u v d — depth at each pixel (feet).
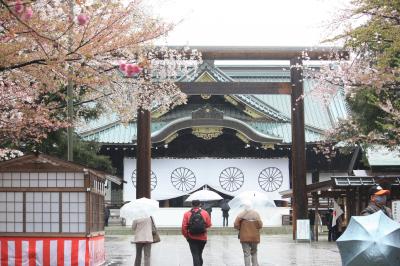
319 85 84.12
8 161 57.11
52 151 98.58
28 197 57.26
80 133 166.40
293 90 108.88
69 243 56.80
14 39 44.68
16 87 56.08
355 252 36.52
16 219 57.16
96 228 61.46
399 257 36.22
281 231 153.79
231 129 165.89
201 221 56.90
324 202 160.45
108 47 48.11
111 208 171.42
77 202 57.11
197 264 57.26
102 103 86.94
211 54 104.94
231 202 71.05
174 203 175.52
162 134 162.30
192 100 175.52
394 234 36.40
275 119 176.55
